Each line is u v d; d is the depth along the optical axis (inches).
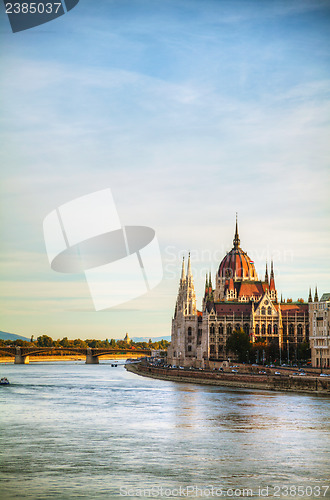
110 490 4640.8
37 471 5093.5
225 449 5797.2
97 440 6205.7
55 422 7278.5
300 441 6127.0
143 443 6058.1
